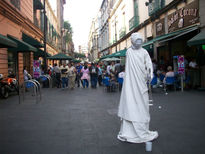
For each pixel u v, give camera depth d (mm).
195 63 9875
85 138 3699
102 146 3305
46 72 15500
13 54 13352
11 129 4320
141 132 3432
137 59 3502
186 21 10648
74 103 7543
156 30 14742
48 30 27922
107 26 39812
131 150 3119
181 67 9625
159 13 13867
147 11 16422
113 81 11500
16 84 10250
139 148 3191
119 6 28109
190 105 6332
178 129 4074
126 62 3691
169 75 9656
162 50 14484
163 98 7891
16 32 13742
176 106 6289
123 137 3521
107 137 3732
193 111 5547
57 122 4836
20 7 14375
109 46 37312
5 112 6039
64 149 3215
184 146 3230
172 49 12930
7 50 11820
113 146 3297
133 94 3492
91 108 6508
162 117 5055
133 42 3537
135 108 3453
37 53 17812
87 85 14148
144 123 3443
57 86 14531
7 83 9156
